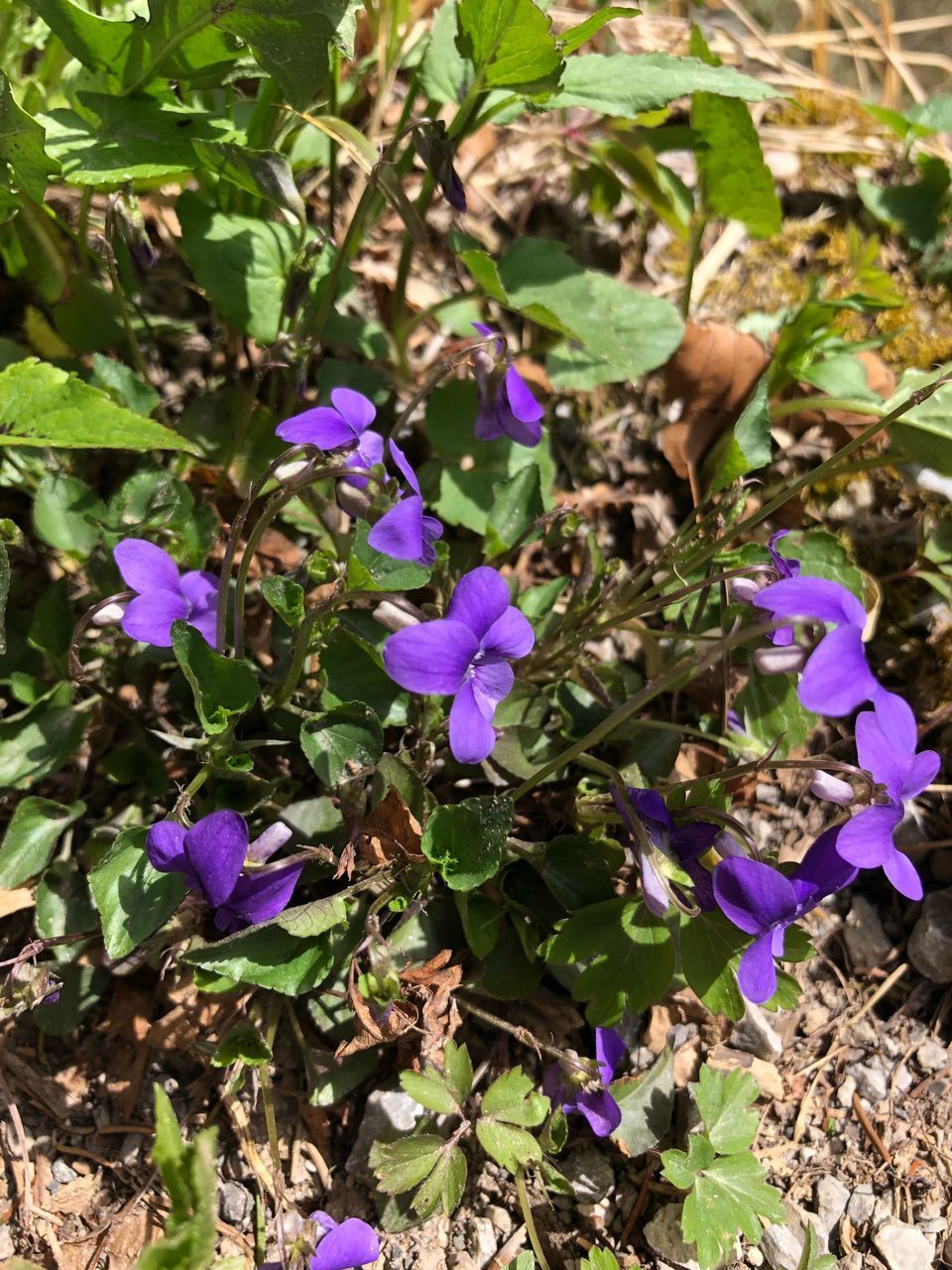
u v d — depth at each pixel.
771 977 0.11
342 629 0.14
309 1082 0.14
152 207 0.19
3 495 0.17
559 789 0.16
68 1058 0.14
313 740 0.13
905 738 0.11
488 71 0.15
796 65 0.25
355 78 0.19
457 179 0.14
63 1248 0.13
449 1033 0.13
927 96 0.26
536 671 0.16
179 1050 0.14
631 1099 0.14
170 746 0.15
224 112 0.18
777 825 0.17
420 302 0.20
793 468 0.19
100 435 0.13
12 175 0.15
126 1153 0.14
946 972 0.16
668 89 0.16
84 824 0.15
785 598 0.11
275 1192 0.13
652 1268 0.13
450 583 0.16
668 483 0.19
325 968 0.13
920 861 0.16
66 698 0.15
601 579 0.15
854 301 0.18
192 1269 0.10
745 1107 0.14
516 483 0.16
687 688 0.17
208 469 0.17
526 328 0.20
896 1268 0.14
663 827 0.13
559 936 0.13
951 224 0.21
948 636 0.18
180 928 0.13
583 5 0.24
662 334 0.18
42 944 0.13
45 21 0.15
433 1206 0.13
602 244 0.21
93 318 0.17
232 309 0.16
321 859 0.13
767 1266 0.14
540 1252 0.13
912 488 0.19
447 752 0.16
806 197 0.22
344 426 0.13
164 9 0.14
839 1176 0.14
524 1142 0.13
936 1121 0.15
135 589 0.13
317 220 0.20
